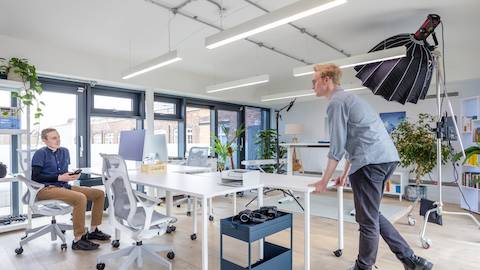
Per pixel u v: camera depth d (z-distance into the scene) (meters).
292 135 7.75
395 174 5.50
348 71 6.38
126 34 3.94
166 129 6.28
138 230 2.18
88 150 4.95
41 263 2.60
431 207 3.04
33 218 3.95
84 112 4.94
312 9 2.34
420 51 3.46
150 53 4.76
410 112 5.94
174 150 6.42
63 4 3.08
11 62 3.66
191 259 2.68
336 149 1.97
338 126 1.95
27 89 3.77
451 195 5.31
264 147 7.75
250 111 8.17
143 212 2.41
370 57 3.62
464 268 2.44
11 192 4.08
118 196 2.24
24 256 2.76
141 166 3.35
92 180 4.34
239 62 5.49
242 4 3.16
